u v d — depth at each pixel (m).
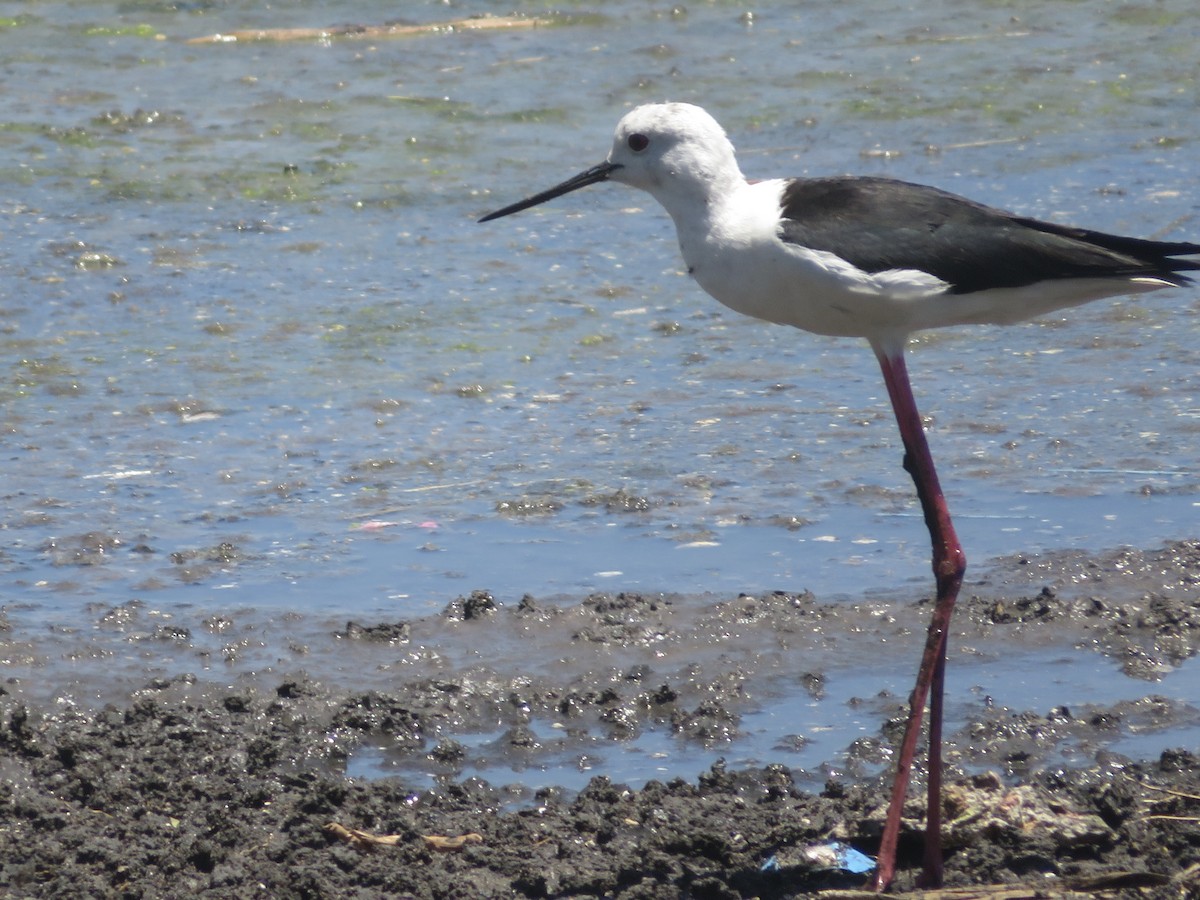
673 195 8.51
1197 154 18.00
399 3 23.55
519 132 18.91
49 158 18.08
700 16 23.03
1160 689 9.20
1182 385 13.12
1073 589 10.20
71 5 23.55
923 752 8.55
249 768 8.47
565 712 9.06
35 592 10.26
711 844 7.64
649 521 11.18
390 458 12.16
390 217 16.84
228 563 10.65
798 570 10.51
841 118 19.31
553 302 14.98
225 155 18.28
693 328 14.52
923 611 9.98
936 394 13.16
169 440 12.41
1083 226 15.89
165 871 7.55
